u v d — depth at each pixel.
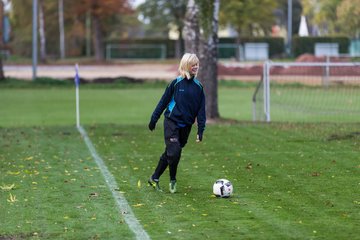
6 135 33.50
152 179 19.98
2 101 60.91
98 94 68.75
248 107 56.59
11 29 153.38
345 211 17.05
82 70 100.75
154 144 30.22
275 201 18.30
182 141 19.62
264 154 26.75
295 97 60.28
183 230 15.38
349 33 121.38
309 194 19.12
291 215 16.69
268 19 121.88
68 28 145.12
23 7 143.12
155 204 18.06
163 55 140.12
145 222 16.16
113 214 16.98
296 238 14.63
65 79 79.38
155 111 19.34
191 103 19.11
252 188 20.11
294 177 21.77
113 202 18.34
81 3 133.12
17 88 75.00
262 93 49.56
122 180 21.61
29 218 16.59
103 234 15.12
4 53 138.50
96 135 33.41
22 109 54.06
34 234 15.12
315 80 73.62
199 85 19.22
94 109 54.25
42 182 21.27
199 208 17.55
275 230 15.30
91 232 15.29
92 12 132.75
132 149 28.75
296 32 141.38
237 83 78.19
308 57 87.81
